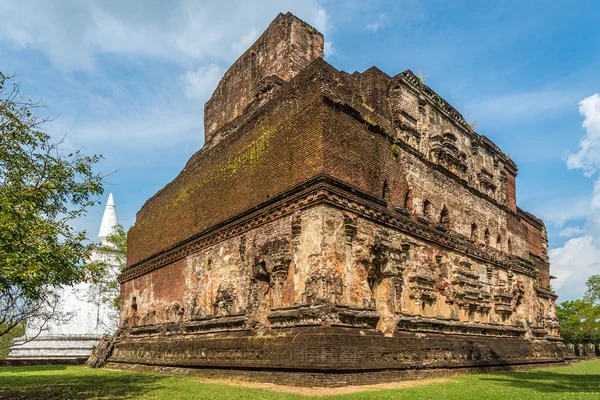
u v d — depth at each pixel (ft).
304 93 60.95
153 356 81.30
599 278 225.97
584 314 208.54
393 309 57.77
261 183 65.36
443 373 60.03
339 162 56.70
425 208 73.36
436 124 82.07
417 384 48.49
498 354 76.95
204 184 82.84
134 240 111.75
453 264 74.79
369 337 51.26
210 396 39.83
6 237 37.17
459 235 78.59
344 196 55.06
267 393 40.98
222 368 60.08
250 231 65.05
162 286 91.35
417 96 78.64
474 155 92.32
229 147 77.25
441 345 62.90
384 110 72.84
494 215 94.48
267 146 65.62
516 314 92.89
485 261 85.20
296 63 87.61
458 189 83.05
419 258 66.80
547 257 137.69
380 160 64.49
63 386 53.42
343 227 54.49
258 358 54.08
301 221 55.36
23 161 45.55
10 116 44.42
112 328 137.08
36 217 43.09
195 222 83.46
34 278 40.19
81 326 132.57
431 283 66.49
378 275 59.52
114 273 139.85
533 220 128.88
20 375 74.59
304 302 51.44
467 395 38.96
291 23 88.89
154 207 104.12
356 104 64.34
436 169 77.61
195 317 74.28
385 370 51.24
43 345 125.29
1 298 49.65
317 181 53.72
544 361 91.71
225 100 106.52
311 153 56.29
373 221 59.41
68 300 132.98
